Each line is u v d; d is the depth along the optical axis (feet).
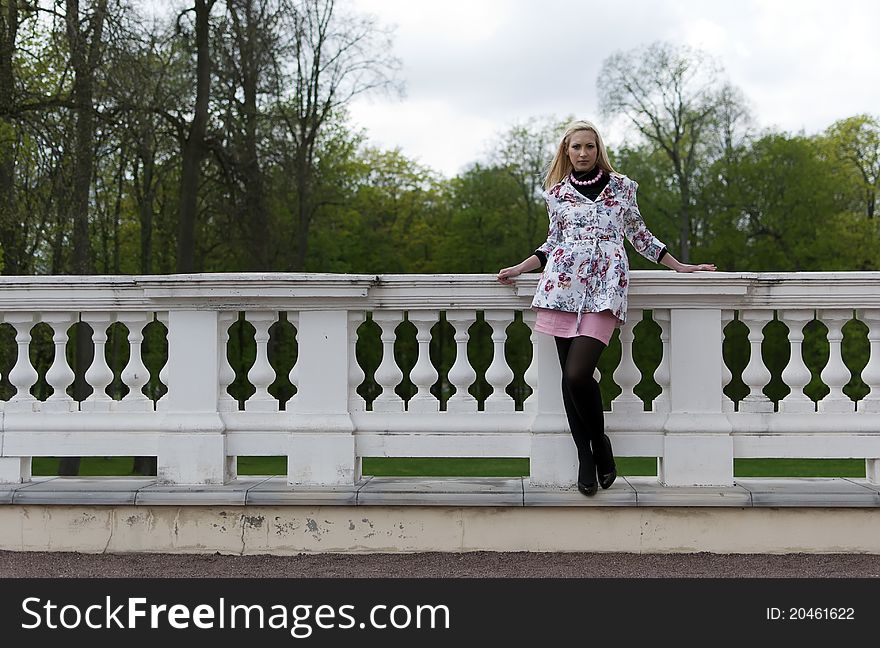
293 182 80.79
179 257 72.38
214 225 79.51
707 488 17.71
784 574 16.05
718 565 16.57
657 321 18.29
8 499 17.84
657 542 17.29
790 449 17.95
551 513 17.44
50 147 53.78
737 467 77.25
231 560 17.30
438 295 18.26
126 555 17.66
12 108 52.06
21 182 57.26
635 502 17.17
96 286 18.78
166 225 84.94
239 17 69.67
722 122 114.32
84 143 54.65
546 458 17.85
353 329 18.80
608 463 17.29
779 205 113.09
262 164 75.41
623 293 16.48
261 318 18.70
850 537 17.08
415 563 16.94
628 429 18.02
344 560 17.19
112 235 91.04
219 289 18.17
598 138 17.07
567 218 16.78
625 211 16.87
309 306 18.38
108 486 18.24
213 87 73.97
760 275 17.62
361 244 126.62
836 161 127.34
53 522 17.90
